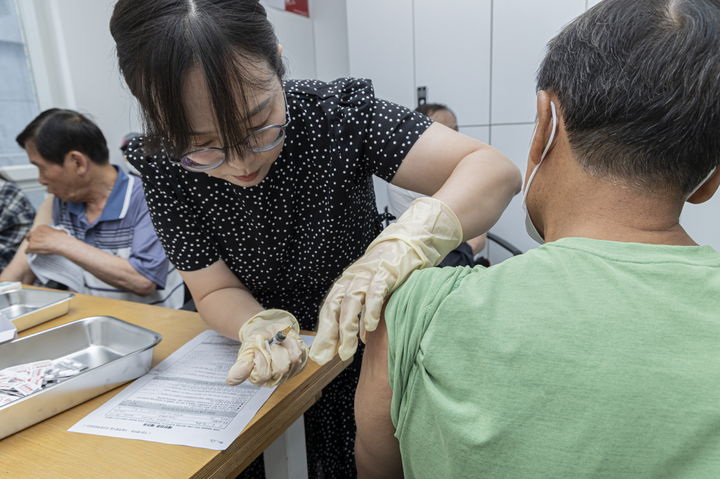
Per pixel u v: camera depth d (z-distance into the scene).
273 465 0.90
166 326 1.04
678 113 0.38
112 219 1.63
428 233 0.62
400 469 0.60
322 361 0.58
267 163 0.71
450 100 2.68
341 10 3.43
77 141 1.52
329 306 0.60
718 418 0.33
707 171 0.41
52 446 0.64
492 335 0.40
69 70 2.32
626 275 0.39
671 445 0.34
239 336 0.77
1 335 0.87
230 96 0.54
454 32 2.58
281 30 3.19
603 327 0.37
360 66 2.91
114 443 0.64
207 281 0.90
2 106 2.29
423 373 0.44
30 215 1.96
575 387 0.36
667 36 0.39
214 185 0.82
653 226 0.42
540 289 0.41
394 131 0.81
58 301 1.13
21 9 2.26
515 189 0.78
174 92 0.53
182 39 0.51
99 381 0.76
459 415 0.40
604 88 0.40
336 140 0.81
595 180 0.43
